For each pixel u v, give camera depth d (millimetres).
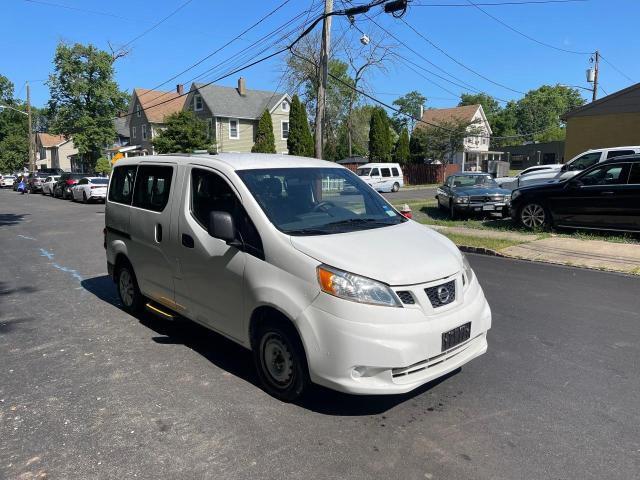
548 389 4105
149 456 3242
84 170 51594
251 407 3857
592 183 10898
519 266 8703
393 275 3523
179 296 4980
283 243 3836
